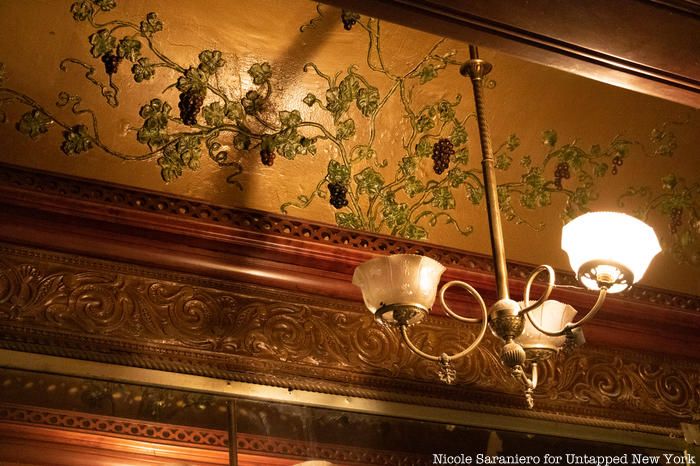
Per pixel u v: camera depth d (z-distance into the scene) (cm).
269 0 450
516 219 514
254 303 471
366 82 477
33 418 412
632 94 511
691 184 538
